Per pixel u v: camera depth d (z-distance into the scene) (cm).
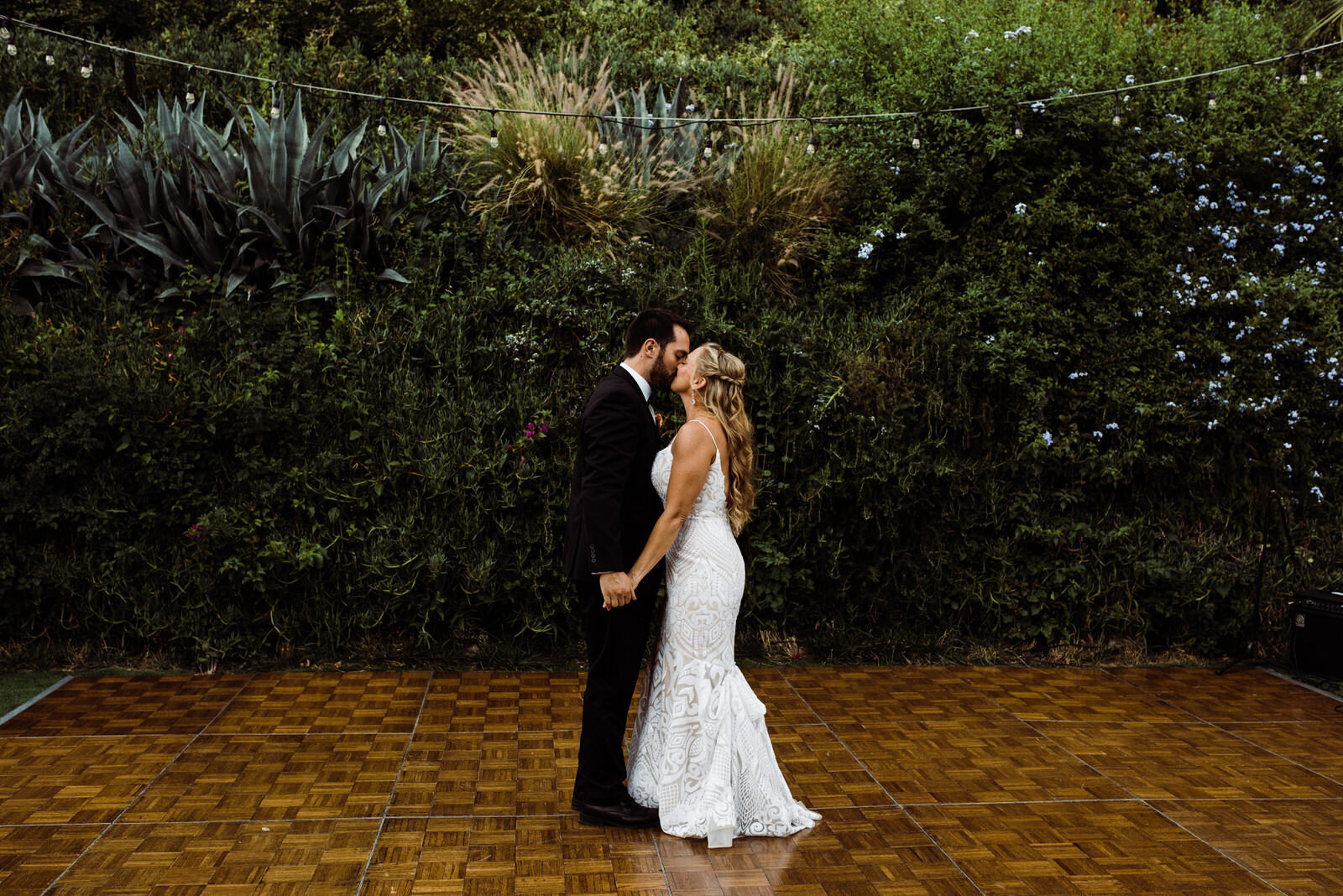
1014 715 351
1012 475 434
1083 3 593
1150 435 441
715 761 243
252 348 402
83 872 217
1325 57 585
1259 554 446
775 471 420
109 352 394
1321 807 274
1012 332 434
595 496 233
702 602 246
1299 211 483
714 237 510
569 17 833
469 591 387
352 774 278
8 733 303
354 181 454
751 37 961
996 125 458
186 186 462
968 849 243
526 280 434
